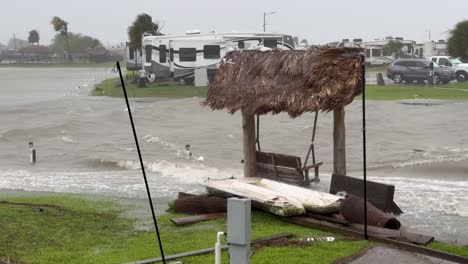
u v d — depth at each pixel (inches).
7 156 888.3
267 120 1169.4
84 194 634.8
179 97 1574.8
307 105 530.6
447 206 566.6
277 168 637.3
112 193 642.2
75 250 414.0
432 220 518.0
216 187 541.0
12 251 407.5
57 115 1310.3
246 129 637.9
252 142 640.4
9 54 7436.0
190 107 1359.5
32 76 3346.5
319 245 418.0
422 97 1473.9
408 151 856.9
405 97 1480.1
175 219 491.8
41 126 1143.6
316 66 539.2
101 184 693.9
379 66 2775.6
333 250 406.3
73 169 796.6
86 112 1342.3
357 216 463.2
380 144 915.4
